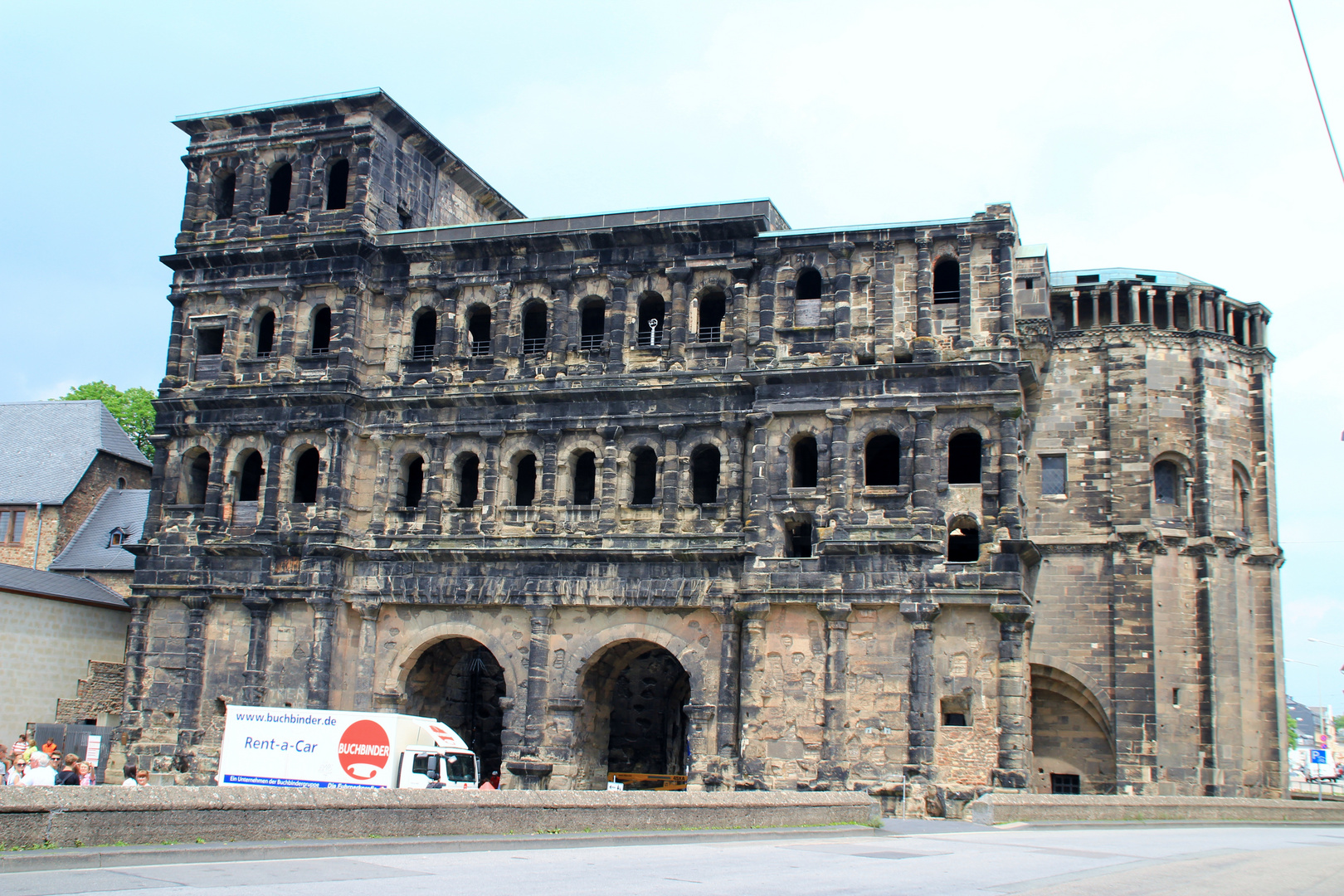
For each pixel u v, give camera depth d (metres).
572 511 69.50
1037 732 70.56
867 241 66.75
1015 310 64.88
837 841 41.12
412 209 79.50
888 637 62.28
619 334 70.56
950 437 64.00
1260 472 71.94
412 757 57.88
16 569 81.06
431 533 71.19
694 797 42.00
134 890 22.88
